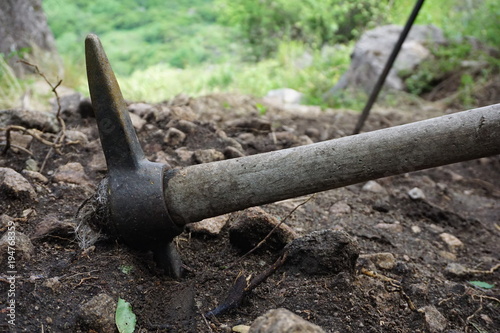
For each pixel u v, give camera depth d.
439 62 1.46
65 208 0.59
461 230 0.74
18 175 0.60
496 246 0.71
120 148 0.47
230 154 0.76
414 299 0.54
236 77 1.70
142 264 0.52
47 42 1.55
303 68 1.91
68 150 0.73
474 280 0.61
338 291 0.50
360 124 0.93
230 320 0.47
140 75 1.67
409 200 0.78
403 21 2.03
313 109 1.17
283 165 0.46
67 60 1.55
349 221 0.69
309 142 0.88
